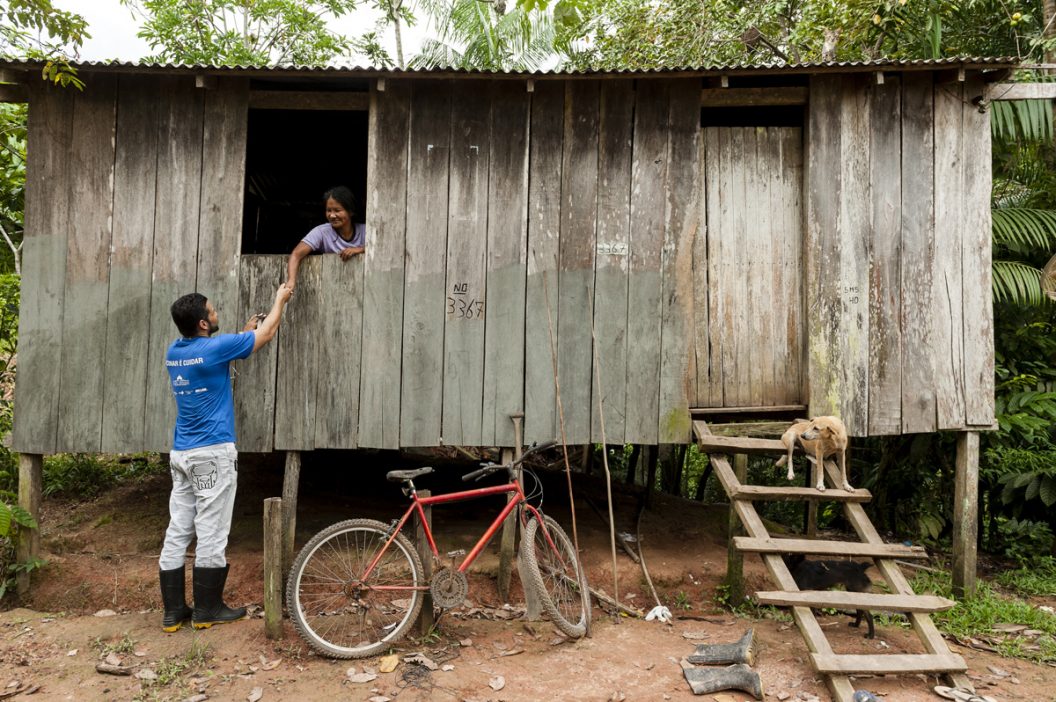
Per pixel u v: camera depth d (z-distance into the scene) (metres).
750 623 4.59
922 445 6.64
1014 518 6.49
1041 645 4.39
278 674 3.69
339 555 4.31
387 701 3.43
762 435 4.96
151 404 4.75
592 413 4.92
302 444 4.84
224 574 4.23
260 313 4.84
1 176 6.28
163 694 3.52
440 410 4.89
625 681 3.70
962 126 5.07
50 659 3.88
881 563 4.30
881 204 5.01
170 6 10.20
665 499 7.11
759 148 5.11
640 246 4.95
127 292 4.76
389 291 4.87
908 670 3.65
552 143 4.93
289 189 8.94
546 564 4.56
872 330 4.99
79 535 5.34
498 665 3.85
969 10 7.01
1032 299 6.32
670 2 9.47
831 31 8.15
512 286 4.91
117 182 4.76
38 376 4.72
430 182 4.89
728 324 5.07
